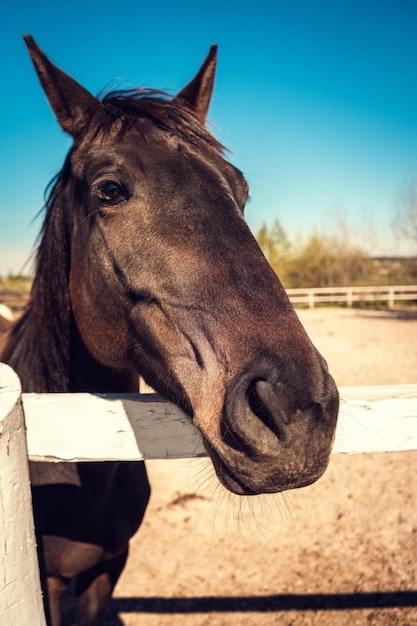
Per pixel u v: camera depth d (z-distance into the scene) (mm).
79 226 1737
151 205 1458
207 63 2090
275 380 1070
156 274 1411
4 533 1029
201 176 1487
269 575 3240
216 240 1370
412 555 3389
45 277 1934
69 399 1452
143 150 1537
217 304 1277
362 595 3021
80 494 1840
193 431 1482
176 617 2885
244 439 1070
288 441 1045
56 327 1930
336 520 3865
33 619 1110
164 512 4059
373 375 7871
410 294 22359
